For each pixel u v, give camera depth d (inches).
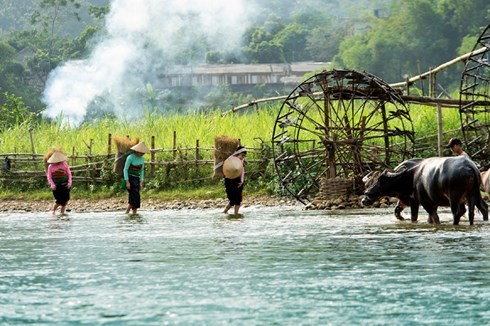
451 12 5994.1
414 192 1250.6
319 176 1838.1
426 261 882.1
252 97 6697.8
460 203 1178.6
